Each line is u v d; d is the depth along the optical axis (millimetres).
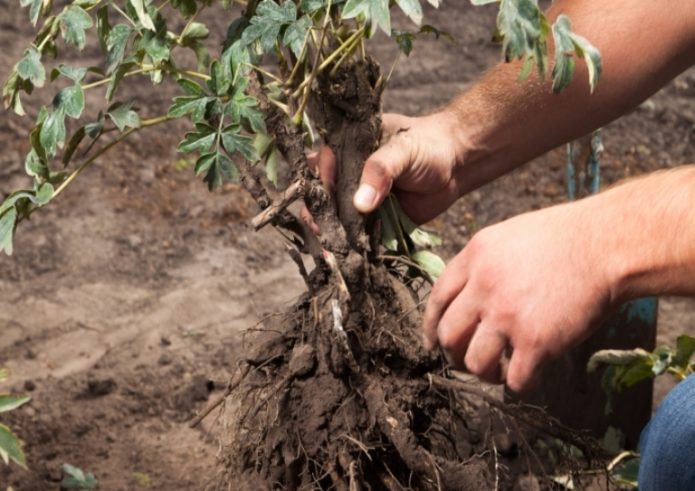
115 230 1956
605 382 1436
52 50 1192
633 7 1287
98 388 1589
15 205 1200
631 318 1465
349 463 1195
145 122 1185
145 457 1505
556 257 1098
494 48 2637
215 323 1714
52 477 1478
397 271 1269
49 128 1154
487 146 1313
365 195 1214
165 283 1818
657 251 1083
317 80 1213
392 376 1218
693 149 2242
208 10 2723
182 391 1576
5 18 2643
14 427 1539
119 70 1170
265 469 1233
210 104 1147
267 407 1222
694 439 1135
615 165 2182
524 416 1234
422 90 2432
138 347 1668
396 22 2744
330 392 1204
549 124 1311
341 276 1189
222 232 1965
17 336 1688
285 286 1814
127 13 1192
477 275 1115
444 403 1237
